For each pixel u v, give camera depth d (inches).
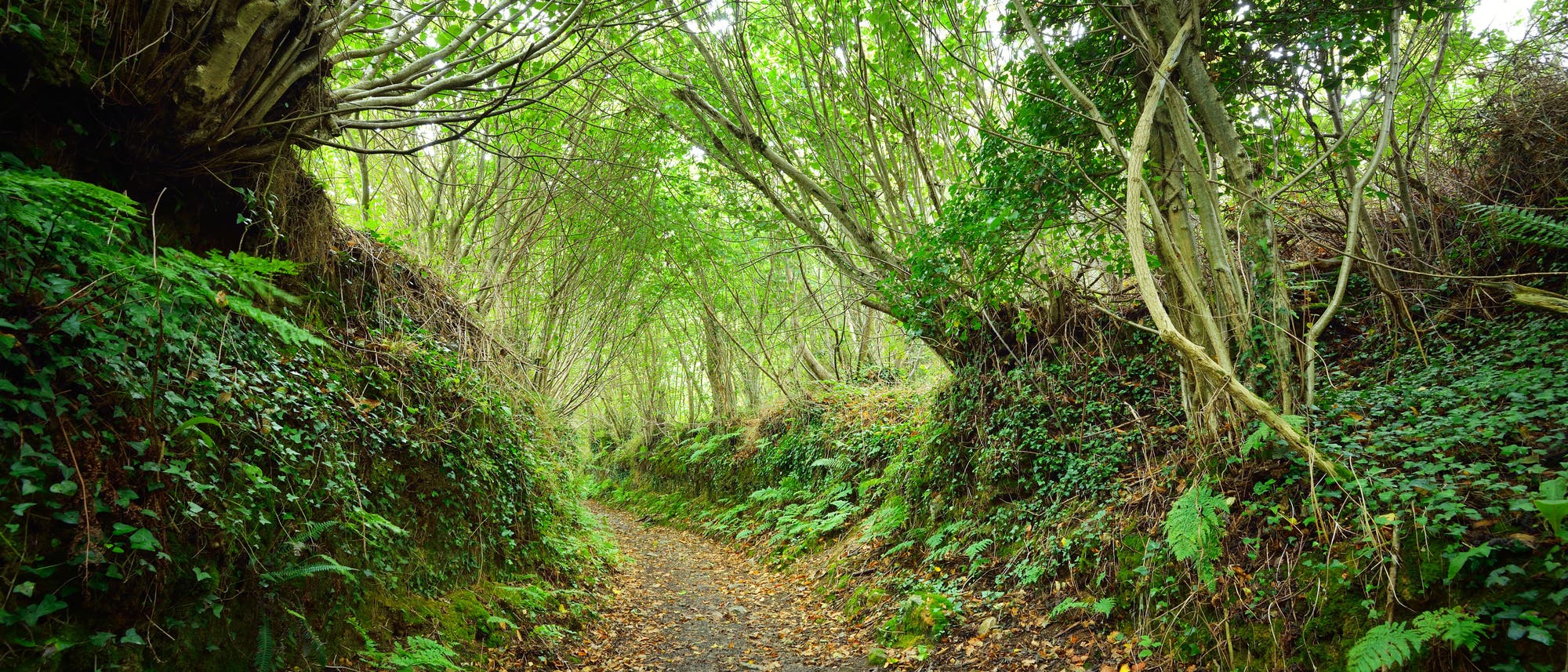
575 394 558.9
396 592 174.7
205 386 135.8
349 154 334.0
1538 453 128.7
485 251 394.0
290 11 139.3
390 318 235.0
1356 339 212.5
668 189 454.6
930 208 326.6
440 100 251.8
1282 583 143.7
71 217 105.5
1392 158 202.2
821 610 278.5
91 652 99.7
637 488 797.2
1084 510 215.3
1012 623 199.3
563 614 237.1
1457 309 195.8
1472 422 143.0
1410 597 121.3
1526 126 206.2
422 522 198.2
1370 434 156.1
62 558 99.6
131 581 108.0
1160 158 194.9
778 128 341.4
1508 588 111.2
